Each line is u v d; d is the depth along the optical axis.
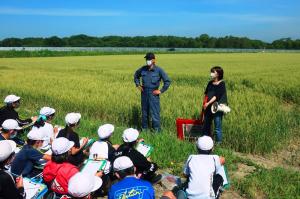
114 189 4.96
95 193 6.85
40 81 23.23
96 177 5.85
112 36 166.75
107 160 6.82
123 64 46.06
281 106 16.56
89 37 164.00
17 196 5.09
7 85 20.97
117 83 21.89
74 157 7.40
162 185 7.61
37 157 6.63
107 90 18.34
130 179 5.02
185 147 9.52
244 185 7.38
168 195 5.62
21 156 6.52
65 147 5.78
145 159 6.59
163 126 12.41
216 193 5.69
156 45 164.62
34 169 6.74
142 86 11.62
